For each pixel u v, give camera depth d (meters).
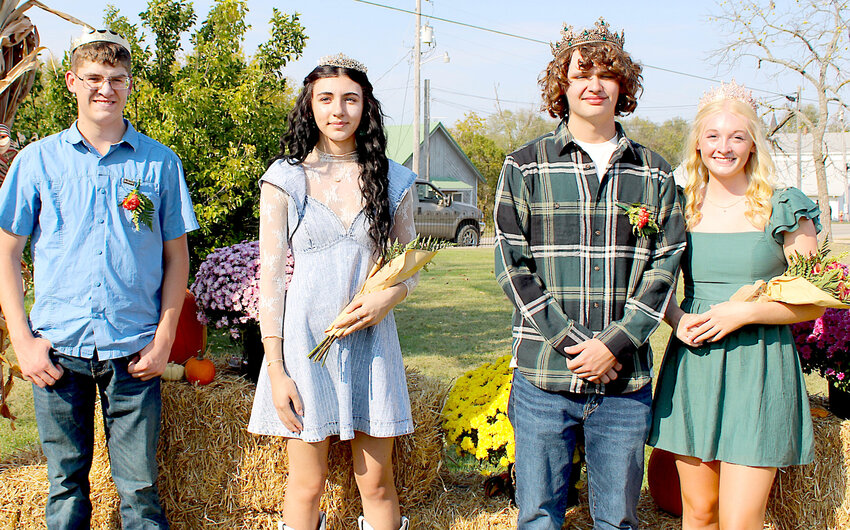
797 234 2.31
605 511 2.25
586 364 2.13
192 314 2.95
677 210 2.32
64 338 2.25
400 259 2.27
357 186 2.39
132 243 2.34
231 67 6.02
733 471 2.28
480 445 2.73
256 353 2.86
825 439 2.61
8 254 2.29
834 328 2.69
